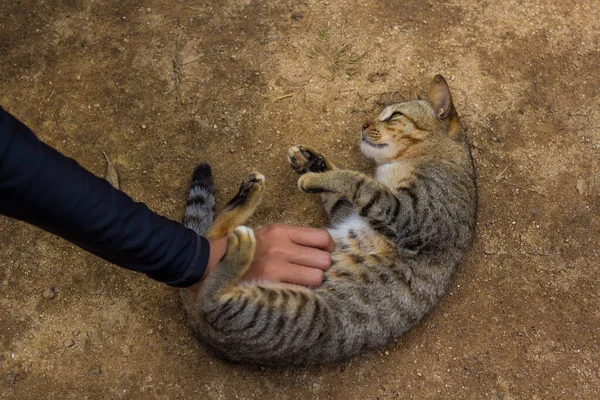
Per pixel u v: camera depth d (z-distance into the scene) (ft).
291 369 2.66
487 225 2.86
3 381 2.59
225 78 2.94
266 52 2.99
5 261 2.71
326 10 3.08
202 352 2.65
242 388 2.63
